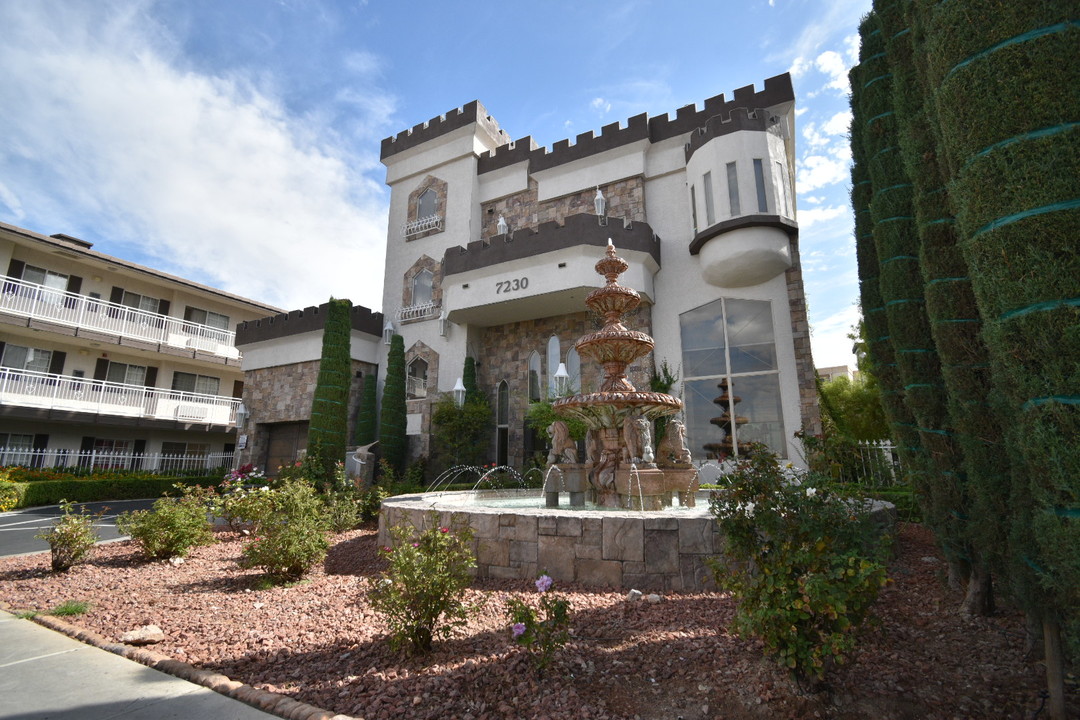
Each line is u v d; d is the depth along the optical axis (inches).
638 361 639.1
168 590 225.8
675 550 208.7
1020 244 92.6
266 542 238.2
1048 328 88.2
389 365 767.1
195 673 134.6
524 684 125.6
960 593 181.3
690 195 655.1
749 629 117.0
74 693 125.9
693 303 642.8
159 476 807.7
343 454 593.6
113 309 906.1
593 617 172.9
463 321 758.5
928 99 138.6
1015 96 96.2
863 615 117.6
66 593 222.4
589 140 753.6
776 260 581.6
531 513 231.0
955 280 143.9
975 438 140.6
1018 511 116.6
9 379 720.3
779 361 582.2
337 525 382.9
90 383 808.9
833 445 415.5
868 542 126.0
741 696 117.1
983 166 99.5
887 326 206.4
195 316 1039.0
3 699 122.4
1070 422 84.6
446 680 127.9
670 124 711.7
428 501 356.2
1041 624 122.2
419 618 144.9
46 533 288.8
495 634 159.2
